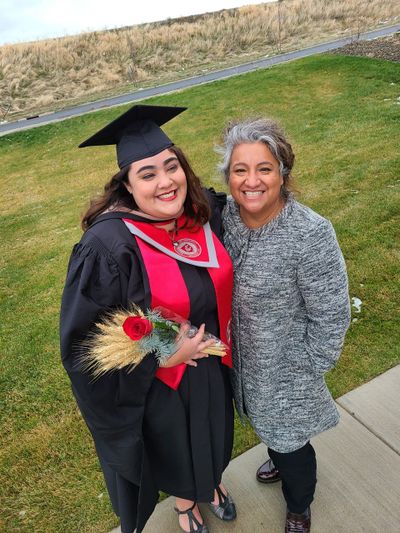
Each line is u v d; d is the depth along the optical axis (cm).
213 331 168
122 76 2492
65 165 1202
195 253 162
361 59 1298
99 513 245
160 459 184
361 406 271
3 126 1825
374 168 629
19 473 277
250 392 182
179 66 2523
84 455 282
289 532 210
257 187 151
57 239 707
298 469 191
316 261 153
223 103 1295
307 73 1314
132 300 151
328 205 545
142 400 160
